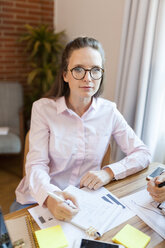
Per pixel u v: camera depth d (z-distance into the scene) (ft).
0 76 8.59
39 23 8.82
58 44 8.34
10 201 6.07
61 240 1.98
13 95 8.04
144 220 2.32
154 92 5.19
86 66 2.94
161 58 4.98
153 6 4.77
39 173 2.91
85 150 3.45
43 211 2.39
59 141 3.31
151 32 4.94
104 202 2.56
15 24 8.28
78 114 3.53
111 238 2.07
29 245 1.94
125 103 5.69
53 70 8.32
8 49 8.42
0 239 1.58
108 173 3.09
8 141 6.57
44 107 3.38
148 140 5.46
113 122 3.76
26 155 3.53
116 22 6.39
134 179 3.16
